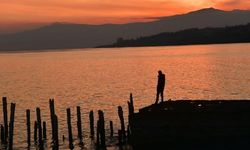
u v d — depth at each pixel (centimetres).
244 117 3194
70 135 4234
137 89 9719
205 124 3244
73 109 6931
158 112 3300
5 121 4359
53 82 12181
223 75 12169
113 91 9438
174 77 12288
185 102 3769
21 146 4412
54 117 4047
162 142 3300
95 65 19800
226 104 3556
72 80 12606
